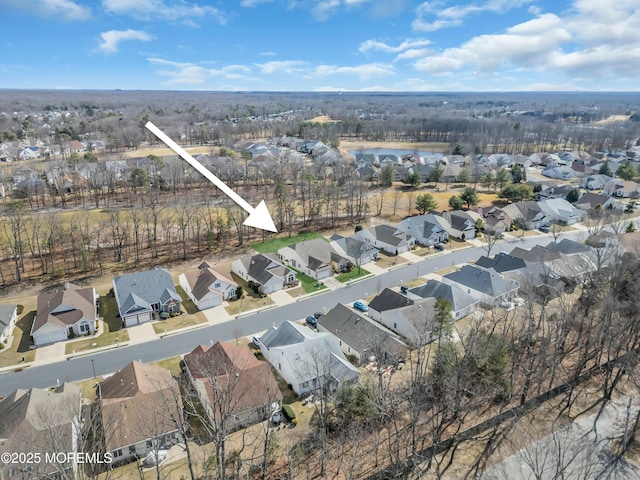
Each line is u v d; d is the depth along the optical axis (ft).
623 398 125.18
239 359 132.16
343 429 113.60
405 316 160.25
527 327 151.12
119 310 175.63
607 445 107.45
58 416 107.04
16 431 101.60
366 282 211.41
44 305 173.17
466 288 193.77
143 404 112.98
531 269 196.54
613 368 134.00
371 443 109.50
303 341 139.23
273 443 102.68
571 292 187.42
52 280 204.64
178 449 108.99
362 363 144.97
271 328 158.30
